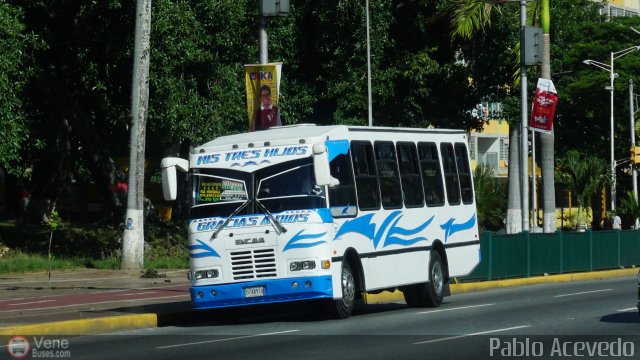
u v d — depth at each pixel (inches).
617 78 3929.6
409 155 1316.4
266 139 1152.8
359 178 1200.2
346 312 1154.7
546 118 1998.0
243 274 1125.1
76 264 2006.6
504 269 1847.9
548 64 2143.2
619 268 2242.9
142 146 1953.7
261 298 1119.0
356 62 2564.0
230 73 2279.8
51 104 2250.2
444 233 1373.0
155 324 1165.7
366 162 1221.1
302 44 2556.6
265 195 1132.5
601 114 3981.3
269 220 1122.7
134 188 1953.7
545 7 2138.3
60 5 2101.4
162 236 2313.0
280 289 1113.4
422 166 1342.3
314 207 1120.8
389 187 1261.1
